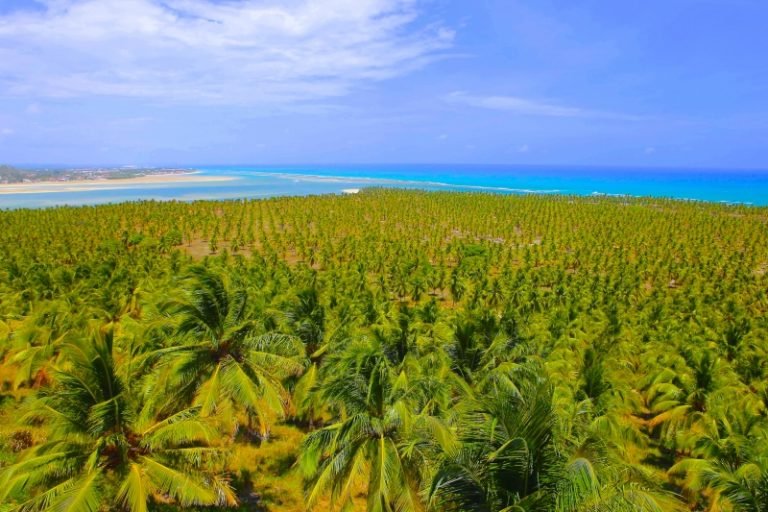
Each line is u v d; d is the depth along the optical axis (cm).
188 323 2414
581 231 13900
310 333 3125
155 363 2522
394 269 8762
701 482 2256
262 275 7131
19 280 6159
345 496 2450
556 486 1199
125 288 5881
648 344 4600
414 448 1775
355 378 2117
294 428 3400
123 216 15488
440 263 10950
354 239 11931
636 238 13038
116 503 1739
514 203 19812
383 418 1975
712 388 3031
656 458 3219
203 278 2506
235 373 2327
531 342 3166
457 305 7994
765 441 2080
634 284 7981
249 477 2761
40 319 4181
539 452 1265
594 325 5209
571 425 1603
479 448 1330
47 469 1619
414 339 3000
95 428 1733
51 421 1758
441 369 2539
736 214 18288
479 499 1273
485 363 2794
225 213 16850
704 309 6356
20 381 3634
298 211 17125
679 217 16600
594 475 1149
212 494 1800
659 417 3203
